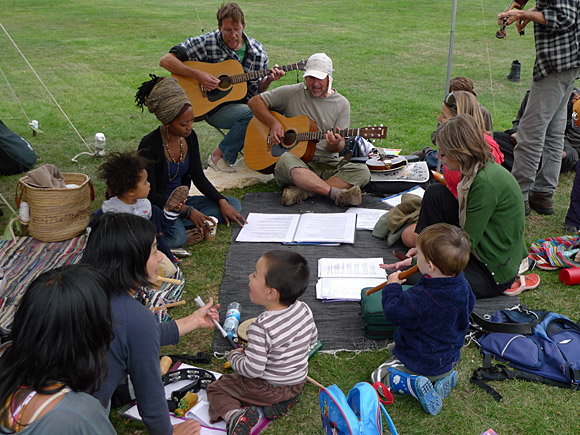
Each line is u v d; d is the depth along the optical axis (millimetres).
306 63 5410
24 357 1675
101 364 1785
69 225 4211
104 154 6184
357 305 3697
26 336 1674
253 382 2738
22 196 4254
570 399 2959
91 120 7398
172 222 4066
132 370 2219
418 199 4359
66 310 1676
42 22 15422
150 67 10641
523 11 4410
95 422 1719
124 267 2219
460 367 3188
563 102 4746
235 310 3521
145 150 4172
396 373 2883
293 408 2891
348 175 5188
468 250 2730
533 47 12961
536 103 4633
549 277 4078
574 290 3920
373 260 4086
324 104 5309
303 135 5191
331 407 2412
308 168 5191
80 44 12664
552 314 3350
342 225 4582
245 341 3193
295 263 2662
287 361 2686
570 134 5805
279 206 5160
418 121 7562
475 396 2986
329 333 3447
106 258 2217
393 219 4363
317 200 5230
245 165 5938
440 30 14969
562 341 3184
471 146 3281
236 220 4707
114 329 2139
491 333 3305
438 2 19891
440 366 2848
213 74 5629
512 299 3744
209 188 4715
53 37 13406
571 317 3619
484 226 3426
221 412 2688
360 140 5512
